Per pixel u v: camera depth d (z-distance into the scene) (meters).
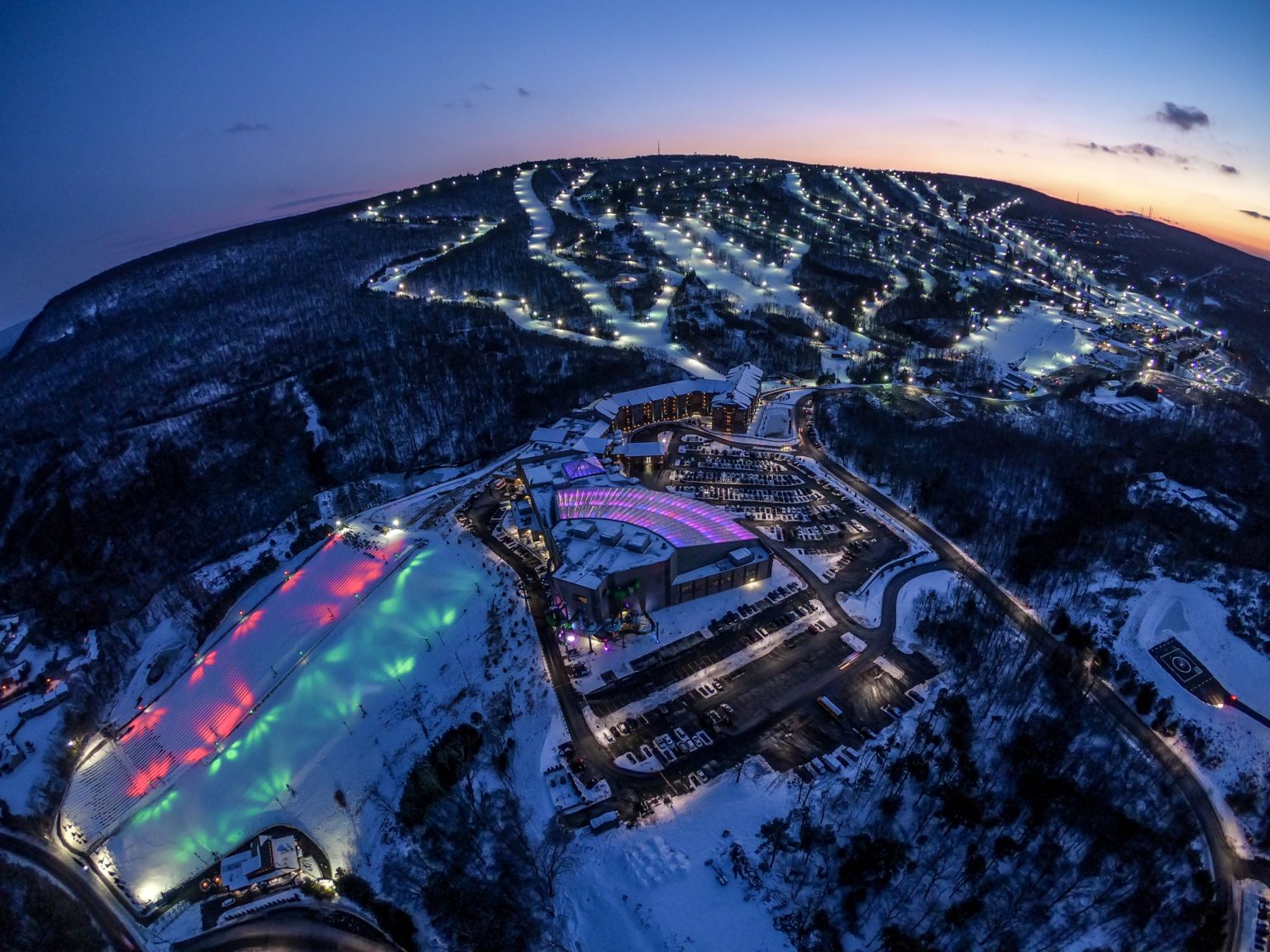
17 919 88.50
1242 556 135.00
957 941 73.69
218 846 96.19
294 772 104.50
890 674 110.44
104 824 101.19
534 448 183.75
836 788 91.00
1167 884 79.75
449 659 117.88
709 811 88.69
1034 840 83.69
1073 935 74.44
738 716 103.19
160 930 86.44
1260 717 104.19
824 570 136.38
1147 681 110.06
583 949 75.44
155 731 114.31
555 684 109.62
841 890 78.25
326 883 89.06
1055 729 99.06
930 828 85.69
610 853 83.88
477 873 84.00
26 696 130.88
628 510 138.62
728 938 74.25
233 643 128.62
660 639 118.38
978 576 136.25
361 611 129.12
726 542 128.62
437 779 95.06
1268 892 80.62
